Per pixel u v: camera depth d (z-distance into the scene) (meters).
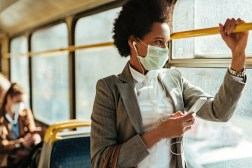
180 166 1.29
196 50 1.88
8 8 4.51
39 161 2.39
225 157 1.78
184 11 1.97
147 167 1.25
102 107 1.28
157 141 1.16
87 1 2.94
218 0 1.77
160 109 1.27
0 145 3.21
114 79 1.31
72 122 2.50
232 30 1.13
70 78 3.47
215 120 1.23
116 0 2.55
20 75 5.48
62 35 3.62
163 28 1.22
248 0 1.59
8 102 3.42
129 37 1.28
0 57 6.49
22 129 3.54
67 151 2.25
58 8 3.48
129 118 1.23
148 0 1.21
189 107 1.34
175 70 1.41
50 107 4.27
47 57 4.26
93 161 1.27
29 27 4.70
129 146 1.18
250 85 1.62
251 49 1.55
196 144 1.96
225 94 1.14
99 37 2.89
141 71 1.31
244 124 1.67
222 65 1.71
